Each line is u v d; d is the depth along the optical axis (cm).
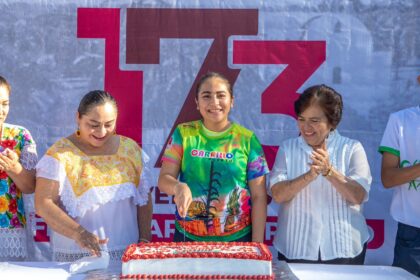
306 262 245
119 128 314
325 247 244
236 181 244
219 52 311
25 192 262
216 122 247
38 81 315
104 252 223
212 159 245
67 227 227
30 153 269
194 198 244
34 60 314
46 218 232
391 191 310
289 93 311
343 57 309
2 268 210
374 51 308
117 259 238
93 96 238
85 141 244
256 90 312
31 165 268
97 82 314
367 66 308
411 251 264
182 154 250
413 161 267
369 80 309
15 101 315
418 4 305
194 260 189
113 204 240
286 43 309
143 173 254
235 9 310
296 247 246
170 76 313
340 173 240
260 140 313
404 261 265
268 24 309
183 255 190
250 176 249
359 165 249
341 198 246
